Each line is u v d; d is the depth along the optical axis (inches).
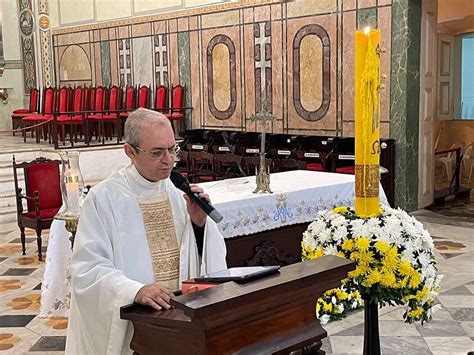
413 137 333.1
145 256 89.7
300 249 202.5
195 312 57.8
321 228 107.2
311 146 356.8
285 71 391.5
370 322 108.6
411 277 100.3
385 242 100.6
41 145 437.4
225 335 62.9
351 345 161.5
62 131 435.2
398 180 332.2
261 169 191.5
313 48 374.0
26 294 214.4
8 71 594.2
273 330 67.9
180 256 91.3
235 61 421.1
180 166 396.2
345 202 212.2
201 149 398.0
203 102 448.1
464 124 490.0
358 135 105.4
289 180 216.7
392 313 185.0
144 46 489.4
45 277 164.7
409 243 102.0
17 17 587.5
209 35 436.5
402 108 328.2
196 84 451.2
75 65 562.9
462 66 494.3
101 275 81.7
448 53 485.1
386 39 332.5
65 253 164.1
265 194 188.2
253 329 65.6
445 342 163.0
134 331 70.3
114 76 523.5
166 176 87.9
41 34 585.6
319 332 72.4
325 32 366.6
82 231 86.3
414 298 102.2
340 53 360.8
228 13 421.4
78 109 469.1
